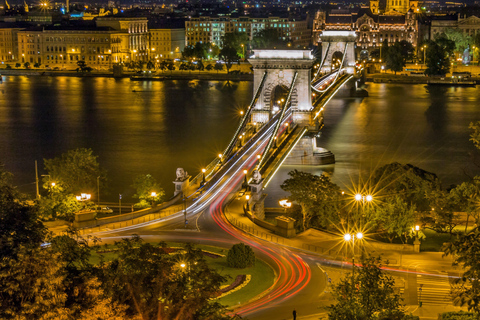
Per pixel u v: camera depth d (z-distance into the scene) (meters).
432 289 84.31
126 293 58.34
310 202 115.94
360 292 68.19
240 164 159.88
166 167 189.75
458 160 196.88
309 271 92.62
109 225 113.50
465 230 108.56
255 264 94.06
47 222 113.44
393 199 113.62
